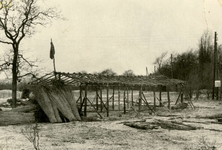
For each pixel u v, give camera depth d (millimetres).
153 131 15891
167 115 25141
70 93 24062
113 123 19672
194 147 11273
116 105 39031
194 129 16391
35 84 23516
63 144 11625
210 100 44969
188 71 67625
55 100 22219
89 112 29531
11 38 32188
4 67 32781
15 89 32438
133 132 15516
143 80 30891
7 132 15109
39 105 21453
